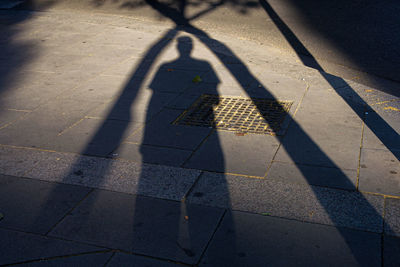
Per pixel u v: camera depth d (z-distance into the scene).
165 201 3.54
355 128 4.70
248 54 7.57
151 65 7.06
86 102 5.69
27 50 8.08
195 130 4.80
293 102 5.49
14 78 6.66
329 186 3.65
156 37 8.69
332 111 5.18
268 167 3.99
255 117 5.10
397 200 3.41
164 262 2.87
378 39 8.25
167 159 4.20
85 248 3.03
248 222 3.24
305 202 3.45
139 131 4.82
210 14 10.54
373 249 2.92
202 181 3.80
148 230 3.19
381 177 3.74
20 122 5.16
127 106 5.53
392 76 6.63
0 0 12.55
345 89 5.88
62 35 9.02
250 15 10.33
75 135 4.79
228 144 4.46
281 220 3.25
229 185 3.72
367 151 4.20
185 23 9.88
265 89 5.96
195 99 5.69
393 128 4.66
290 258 2.87
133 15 10.67
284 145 4.40
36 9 11.47
